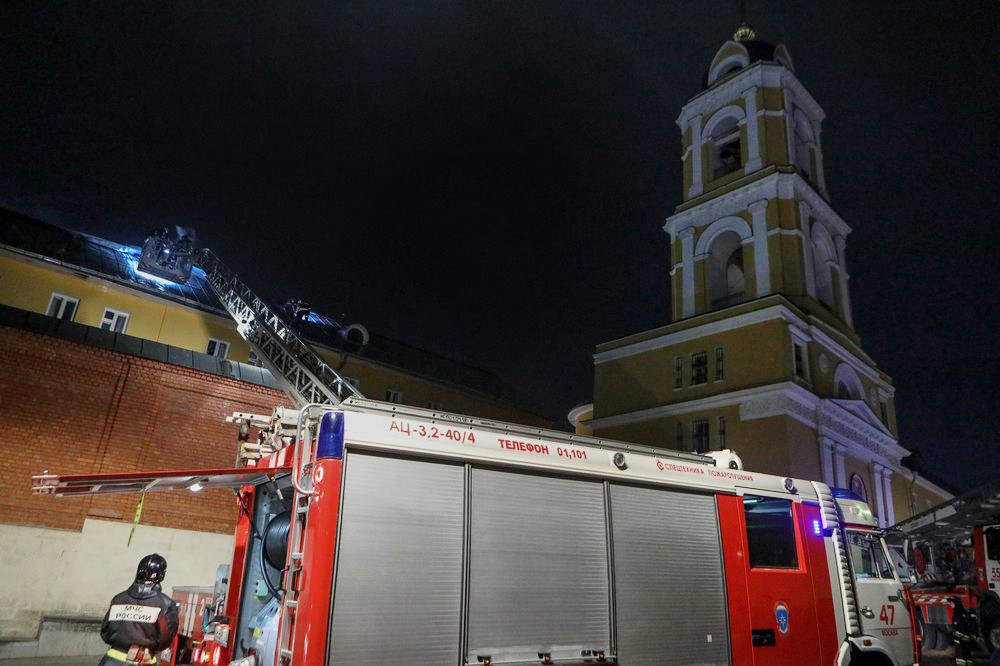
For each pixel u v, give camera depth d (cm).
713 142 3381
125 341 1630
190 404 1630
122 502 1474
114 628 614
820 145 3472
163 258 2281
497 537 610
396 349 3216
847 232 3406
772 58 3388
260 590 693
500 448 646
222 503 1609
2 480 1350
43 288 2019
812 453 2548
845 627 827
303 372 1652
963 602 1562
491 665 564
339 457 552
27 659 1278
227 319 2331
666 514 731
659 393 2941
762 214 2977
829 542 858
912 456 3769
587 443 721
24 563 1333
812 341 2797
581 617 634
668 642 679
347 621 509
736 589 746
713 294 3147
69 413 1459
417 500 578
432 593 557
